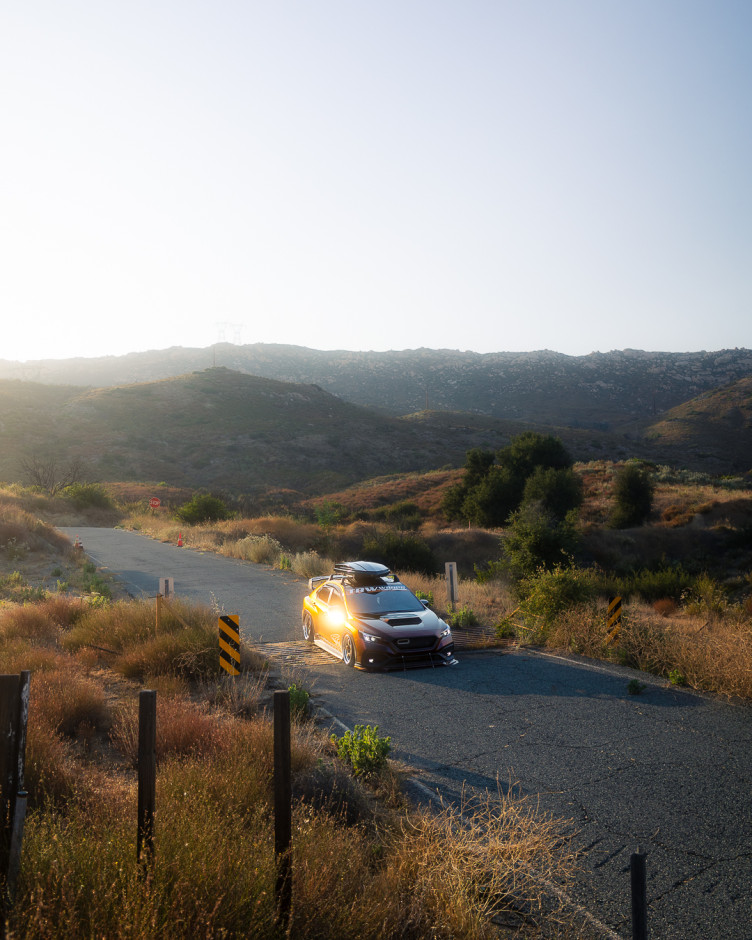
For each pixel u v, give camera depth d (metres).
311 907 3.56
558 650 12.36
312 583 14.29
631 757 6.93
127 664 10.02
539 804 5.82
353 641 11.16
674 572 27.53
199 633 11.06
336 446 110.19
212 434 110.50
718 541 40.19
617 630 11.92
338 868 3.99
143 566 25.00
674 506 47.66
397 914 3.78
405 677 10.52
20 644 10.91
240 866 3.68
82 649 10.90
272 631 14.52
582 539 38.75
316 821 4.66
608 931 4.02
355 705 8.99
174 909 3.22
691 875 4.65
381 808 5.55
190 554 29.03
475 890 4.14
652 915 4.18
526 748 7.25
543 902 4.34
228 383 146.38
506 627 13.88
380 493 65.44
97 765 6.44
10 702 3.24
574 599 13.66
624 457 111.31
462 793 6.05
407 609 12.08
